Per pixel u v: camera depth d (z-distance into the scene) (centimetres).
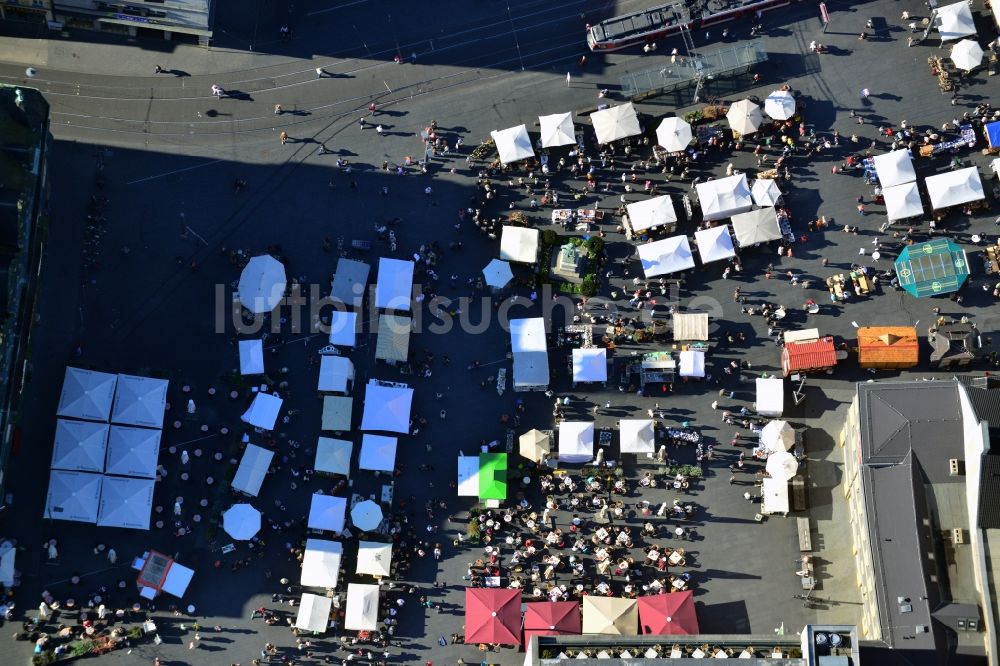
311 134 15662
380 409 14612
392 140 15675
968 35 15738
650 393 14962
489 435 14838
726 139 15662
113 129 15488
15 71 15512
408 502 14612
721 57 15662
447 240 15388
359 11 16038
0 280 13738
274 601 14325
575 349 14850
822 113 15700
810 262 15288
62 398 14400
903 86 15762
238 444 14712
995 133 15362
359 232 15388
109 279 15088
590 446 14475
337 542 14275
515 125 15750
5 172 13988
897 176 15200
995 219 15350
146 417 14475
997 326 15000
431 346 15075
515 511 14575
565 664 12769
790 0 15962
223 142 15562
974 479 13162
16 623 14112
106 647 14075
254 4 15975
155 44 15762
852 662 12494
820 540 14425
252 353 14750
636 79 15638
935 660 12988
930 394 13750
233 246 15300
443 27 16025
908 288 14988
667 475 14688
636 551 14488
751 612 14262
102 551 14350
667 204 15188
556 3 16088
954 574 13262
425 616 14300
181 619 14225
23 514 14362
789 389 14888
